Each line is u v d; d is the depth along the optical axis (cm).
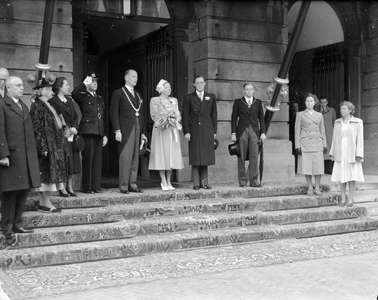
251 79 1049
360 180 854
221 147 1008
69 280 548
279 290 526
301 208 853
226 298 499
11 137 611
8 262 579
